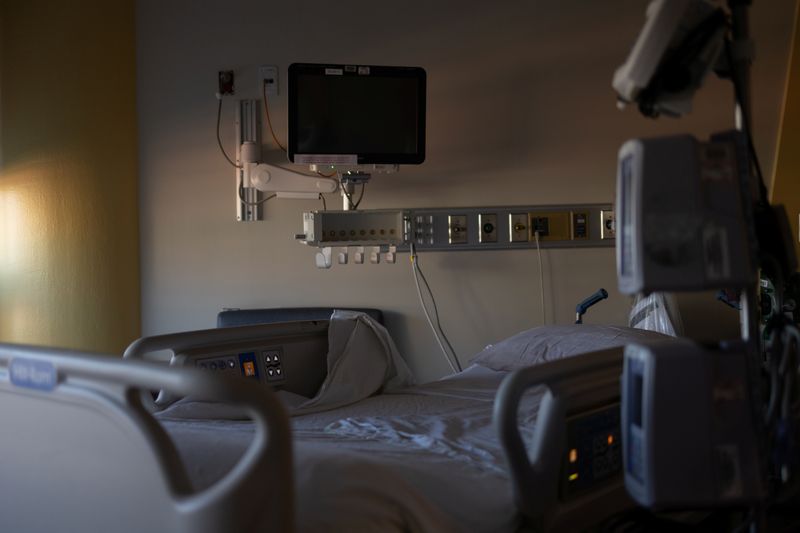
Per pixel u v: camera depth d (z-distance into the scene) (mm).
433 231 3576
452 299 3719
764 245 1477
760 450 1263
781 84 3434
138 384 1265
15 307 3727
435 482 1574
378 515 1392
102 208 3801
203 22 3852
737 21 1435
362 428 2064
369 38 3748
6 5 3740
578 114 3615
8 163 3734
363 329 2586
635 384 1316
